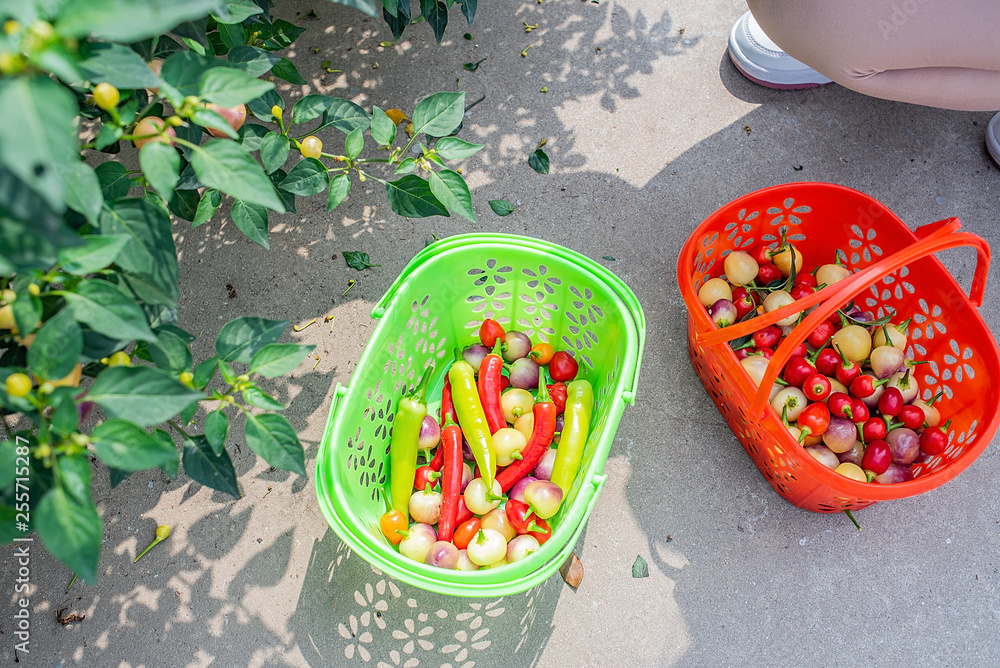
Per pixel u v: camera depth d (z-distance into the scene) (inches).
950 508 62.5
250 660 60.4
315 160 48.9
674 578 61.3
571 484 59.4
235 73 32.3
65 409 28.2
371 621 61.0
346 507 50.3
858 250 64.6
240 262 73.5
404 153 77.5
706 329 54.3
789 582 60.9
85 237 29.9
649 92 79.7
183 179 47.8
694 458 65.1
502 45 82.4
